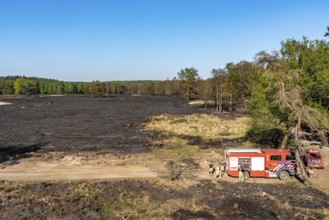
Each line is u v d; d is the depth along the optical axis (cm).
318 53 3394
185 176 3033
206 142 4762
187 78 13950
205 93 10456
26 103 13112
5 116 8156
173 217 2131
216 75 9950
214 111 9556
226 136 5259
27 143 4734
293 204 2348
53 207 2280
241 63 8731
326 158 3528
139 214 2178
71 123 6919
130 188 2694
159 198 2469
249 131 4991
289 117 3216
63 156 3881
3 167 3362
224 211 2227
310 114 2975
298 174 3081
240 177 2897
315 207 2291
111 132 5731
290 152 3061
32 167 3366
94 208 2270
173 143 4669
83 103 13450
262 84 3900
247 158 2978
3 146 4506
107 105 12269
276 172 2938
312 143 4212
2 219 2067
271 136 4303
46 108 10700
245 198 2472
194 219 2097
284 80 2920
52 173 3139
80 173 3141
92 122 7088
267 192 2605
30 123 6888
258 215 2161
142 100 15962
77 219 2080
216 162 3556
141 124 6719
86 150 4259
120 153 4069
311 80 3303
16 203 2341
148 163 3538
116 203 2372
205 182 2862
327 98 3450
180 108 10762
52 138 5156
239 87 8500
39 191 2617
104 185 2769
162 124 6656
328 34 4434
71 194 2548
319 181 2864
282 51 3562
